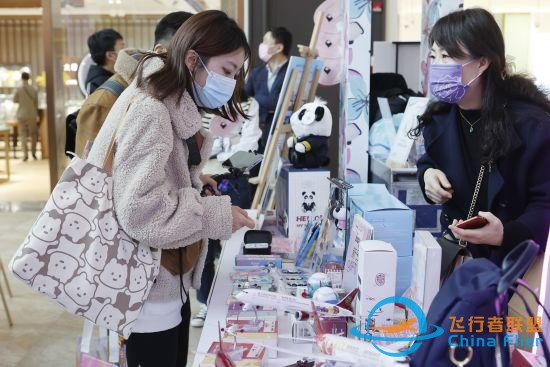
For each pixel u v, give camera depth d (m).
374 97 3.12
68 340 3.51
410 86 3.99
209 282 3.18
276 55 4.63
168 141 1.46
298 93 2.76
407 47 3.95
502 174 1.64
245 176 3.02
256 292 1.41
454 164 1.78
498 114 1.61
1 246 5.27
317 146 2.36
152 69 1.53
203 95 1.58
